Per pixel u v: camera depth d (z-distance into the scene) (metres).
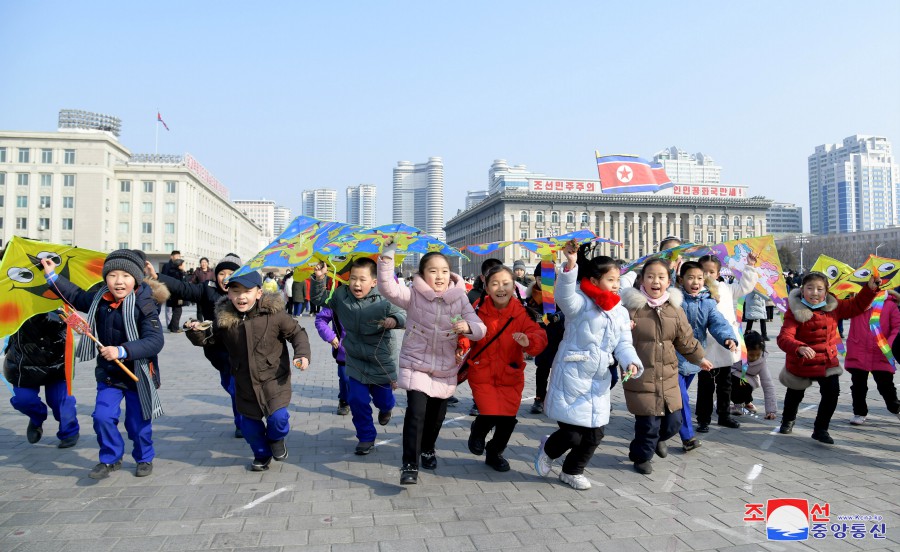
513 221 83.00
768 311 16.89
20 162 64.25
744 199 85.38
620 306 4.61
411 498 4.35
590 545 3.60
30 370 5.25
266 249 5.30
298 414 7.24
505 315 4.92
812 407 7.76
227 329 4.75
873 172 199.88
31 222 64.12
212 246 87.31
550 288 7.11
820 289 5.96
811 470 5.10
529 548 3.55
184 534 3.70
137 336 4.70
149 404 4.74
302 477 4.82
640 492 4.53
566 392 4.50
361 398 5.38
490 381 4.88
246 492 4.45
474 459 5.38
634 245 84.62
